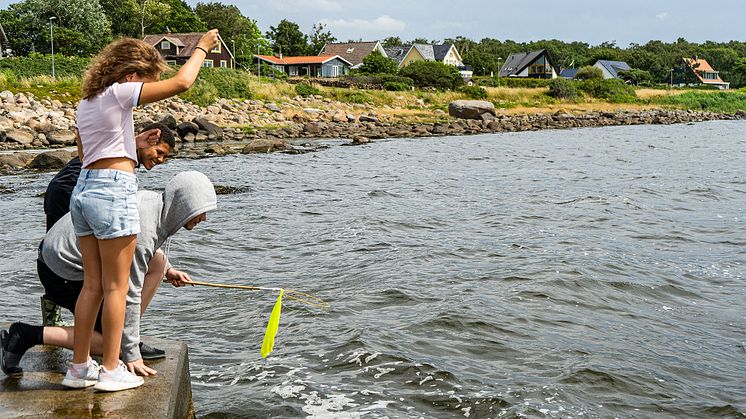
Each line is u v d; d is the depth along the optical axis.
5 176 20.41
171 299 7.93
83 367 4.17
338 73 95.31
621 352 6.44
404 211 14.09
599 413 5.22
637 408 5.34
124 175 3.92
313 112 48.59
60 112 37.66
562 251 10.30
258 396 5.41
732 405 5.41
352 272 9.15
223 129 38.62
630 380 5.81
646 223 12.84
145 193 4.36
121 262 3.98
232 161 24.83
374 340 6.49
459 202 15.43
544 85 77.69
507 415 5.13
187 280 4.90
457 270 9.14
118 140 3.90
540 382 5.71
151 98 3.86
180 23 86.81
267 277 8.98
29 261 9.64
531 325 7.07
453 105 53.97
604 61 118.62
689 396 5.58
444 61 104.94
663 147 33.12
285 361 6.09
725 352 6.59
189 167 22.62
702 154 29.11
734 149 31.91
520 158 27.11
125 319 4.27
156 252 4.68
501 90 67.94
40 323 7.08
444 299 7.82
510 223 12.79
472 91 65.56
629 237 11.58
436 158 26.92
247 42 91.19
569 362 6.12
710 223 12.94
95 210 3.86
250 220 12.91
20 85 40.56
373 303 7.77
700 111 74.12
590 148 32.38
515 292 8.12
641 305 7.93
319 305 7.68
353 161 25.39
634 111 68.19
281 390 5.52
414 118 52.00
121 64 3.89
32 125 33.47
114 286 4.02
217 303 7.79
